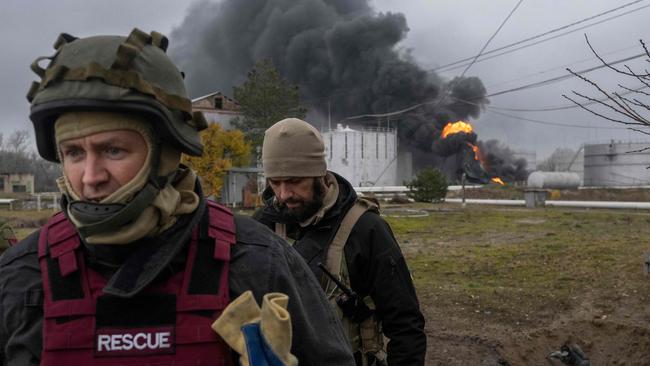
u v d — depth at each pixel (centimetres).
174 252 111
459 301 713
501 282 820
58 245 113
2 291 115
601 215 2181
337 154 6575
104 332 106
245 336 101
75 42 111
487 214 2272
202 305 110
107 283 110
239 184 3453
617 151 6750
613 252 1029
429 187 3294
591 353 568
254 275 118
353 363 132
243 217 130
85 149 109
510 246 1207
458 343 577
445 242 1318
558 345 577
